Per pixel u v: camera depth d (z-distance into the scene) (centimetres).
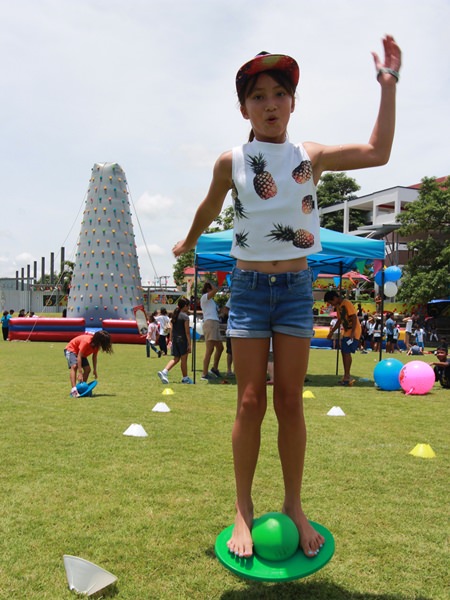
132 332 2341
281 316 229
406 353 2067
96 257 2767
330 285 3394
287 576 205
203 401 747
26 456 437
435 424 607
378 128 228
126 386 912
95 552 264
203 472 397
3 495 342
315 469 411
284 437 234
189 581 237
